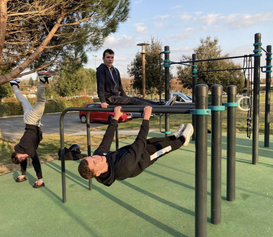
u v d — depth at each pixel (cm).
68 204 306
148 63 1970
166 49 521
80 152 554
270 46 533
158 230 238
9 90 2916
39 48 592
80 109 290
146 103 338
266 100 563
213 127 229
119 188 350
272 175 384
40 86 324
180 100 1577
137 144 209
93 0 580
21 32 614
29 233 245
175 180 374
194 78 668
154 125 1066
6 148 651
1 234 244
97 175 199
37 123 362
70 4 598
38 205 307
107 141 229
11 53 675
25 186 376
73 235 238
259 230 231
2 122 1612
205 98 188
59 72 749
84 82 4306
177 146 263
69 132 1052
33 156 359
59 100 2516
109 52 327
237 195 311
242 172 400
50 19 623
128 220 260
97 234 237
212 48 2305
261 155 504
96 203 305
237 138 692
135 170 222
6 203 316
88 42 662
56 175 425
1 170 467
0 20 521
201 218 200
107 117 1334
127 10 651
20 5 580
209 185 355
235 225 240
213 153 234
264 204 285
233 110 284
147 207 288
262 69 557
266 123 571
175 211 276
